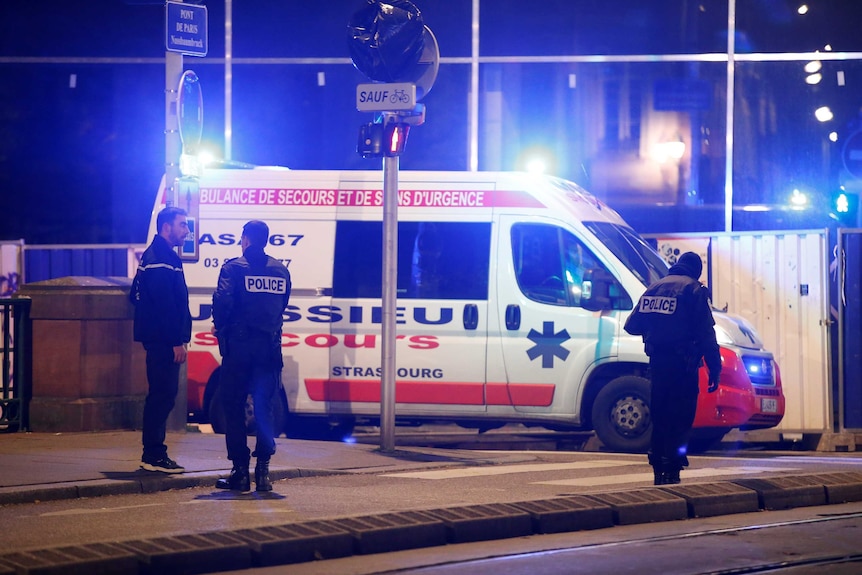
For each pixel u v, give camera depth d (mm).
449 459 39562
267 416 31625
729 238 50062
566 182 46312
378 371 44844
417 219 45156
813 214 58500
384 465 37906
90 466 34219
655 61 59031
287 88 60438
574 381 43750
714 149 58875
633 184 59281
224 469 34500
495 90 59688
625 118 59312
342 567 24047
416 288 44906
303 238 45719
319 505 30125
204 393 45625
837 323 48719
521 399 44188
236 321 31250
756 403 43906
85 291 41875
